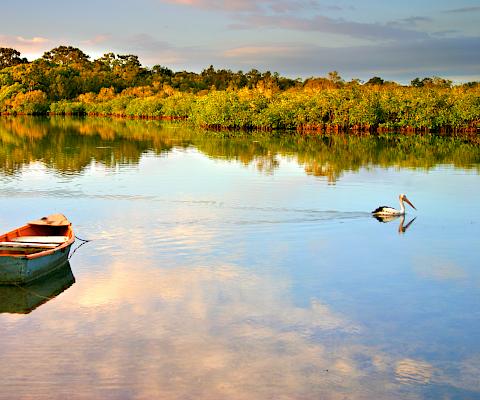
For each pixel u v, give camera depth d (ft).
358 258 58.59
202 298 48.03
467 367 37.11
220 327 42.52
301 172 114.93
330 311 45.50
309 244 63.36
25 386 34.47
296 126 227.40
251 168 121.08
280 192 92.73
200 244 63.16
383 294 49.06
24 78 416.67
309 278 52.80
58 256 55.06
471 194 91.86
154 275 53.52
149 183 101.45
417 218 75.66
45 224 62.54
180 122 290.35
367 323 43.32
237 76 476.54
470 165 124.88
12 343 40.11
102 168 120.67
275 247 62.23
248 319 43.91
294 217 75.05
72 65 513.04
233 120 228.63
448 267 56.03
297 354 38.55
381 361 37.81
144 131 224.74
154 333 41.52
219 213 77.15
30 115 378.32
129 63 531.50
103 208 80.43
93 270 55.06
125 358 37.91
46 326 42.86
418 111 208.54
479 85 236.43
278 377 35.68
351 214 77.00
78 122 289.53
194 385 34.65
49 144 171.32
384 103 215.92
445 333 41.73
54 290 50.06
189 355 38.29
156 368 36.63
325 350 39.14
